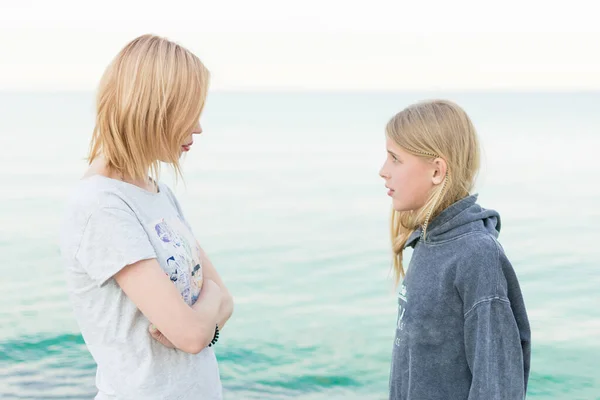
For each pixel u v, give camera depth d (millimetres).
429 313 1831
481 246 1755
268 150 19953
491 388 1666
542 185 14734
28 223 10500
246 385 5098
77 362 5250
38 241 9516
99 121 1631
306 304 7266
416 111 1901
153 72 1572
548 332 6332
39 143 18625
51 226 10359
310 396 4930
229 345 5945
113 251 1563
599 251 9438
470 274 1746
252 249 9789
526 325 1800
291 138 22828
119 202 1601
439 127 1850
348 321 6672
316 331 6359
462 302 1789
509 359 1701
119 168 1663
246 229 11016
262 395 4922
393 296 7551
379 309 7082
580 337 6176
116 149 1631
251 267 8852
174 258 1711
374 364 5547
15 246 9227
